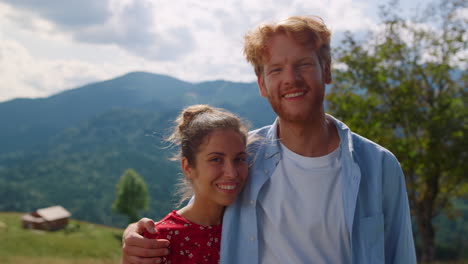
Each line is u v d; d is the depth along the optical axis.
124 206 64.06
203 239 2.38
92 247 39.91
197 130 2.34
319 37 2.21
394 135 19.72
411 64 20.42
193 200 2.53
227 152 2.29
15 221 55.59
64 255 33.88
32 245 35.38
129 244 2.12
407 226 2.23
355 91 20.67
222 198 2.30
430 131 18.86
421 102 20.55
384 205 2.24
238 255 2.32
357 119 19.19
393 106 19.80
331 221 2.19
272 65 2.24
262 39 2.26
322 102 2.27
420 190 21.08
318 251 2.21
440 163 18.67
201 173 2.33
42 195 142.62
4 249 32.03
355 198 2.16
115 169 180.25
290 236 2.24
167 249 2.15
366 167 2.24
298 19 2.25
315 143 2.28
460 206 72.56
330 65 2.37
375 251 2.13
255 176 2.36
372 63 20.30
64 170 174.88
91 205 133.88
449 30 20.28
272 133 2.42
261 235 2.32
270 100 2.29
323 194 2.21
